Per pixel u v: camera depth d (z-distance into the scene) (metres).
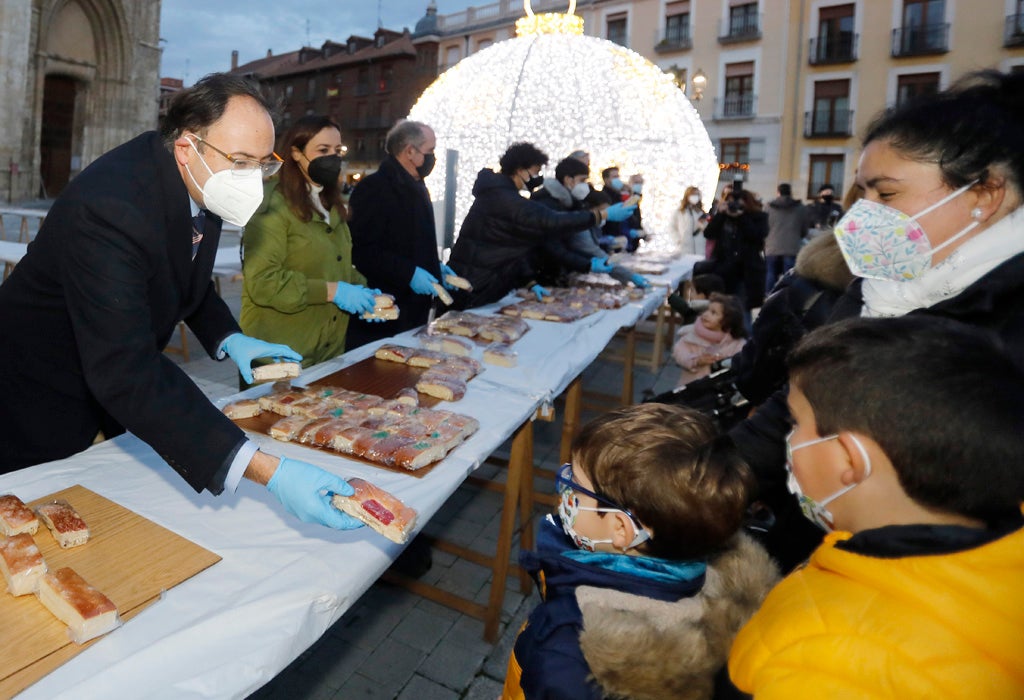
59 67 20.38
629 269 4.98
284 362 1.74
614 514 0.91
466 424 1.66
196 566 1.06
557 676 0.80
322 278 2.31
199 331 1.71
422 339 2.51
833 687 0.55
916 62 18.39
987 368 0.63
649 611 0.82
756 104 20.72
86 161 21.84
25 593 0.97
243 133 1.27
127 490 1.31
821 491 0.71
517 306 3.34
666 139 7.25
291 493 1.08
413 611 2.33
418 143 2.96
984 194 1.05
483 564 2.59
